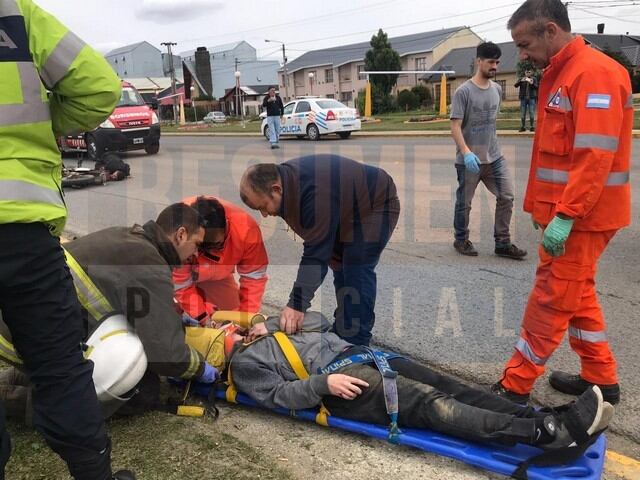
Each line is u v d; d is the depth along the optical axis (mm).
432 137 18203
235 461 2424
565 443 2262
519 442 2328
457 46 61812
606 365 2855
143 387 2764
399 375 2617
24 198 1721
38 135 1777
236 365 2875
